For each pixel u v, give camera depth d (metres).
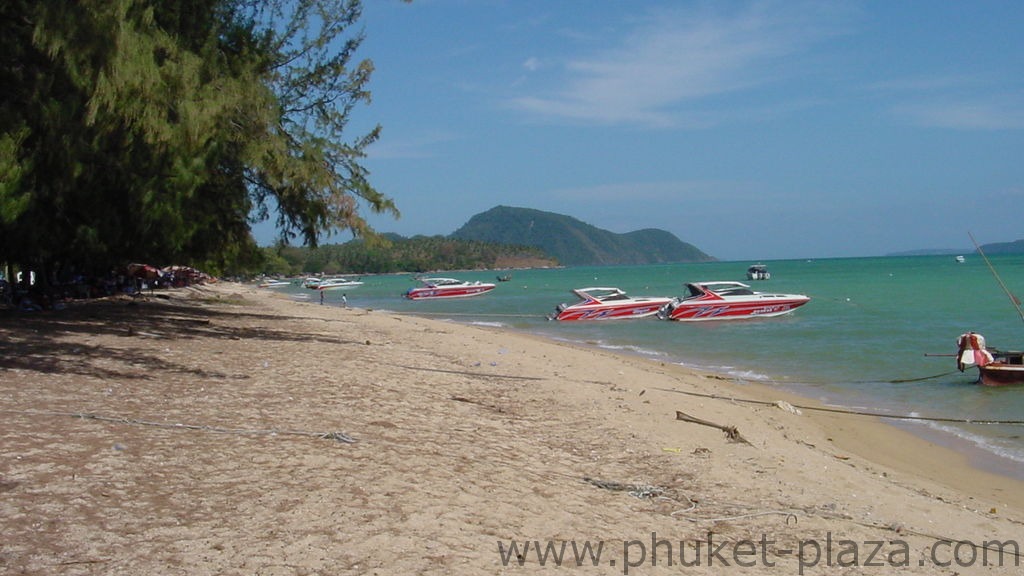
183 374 12.21
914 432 13.49
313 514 5.85
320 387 12.15
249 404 10.03
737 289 40.62
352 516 5.91
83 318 21.81
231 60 17.28
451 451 8.62
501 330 35.88
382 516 6.00
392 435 9.04
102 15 11.32
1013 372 17.91
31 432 7.36
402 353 19.22
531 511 6.71
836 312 39.62
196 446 7.47
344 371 14.36
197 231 25.41
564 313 41.00
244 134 16.59
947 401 16.33
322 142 18.59
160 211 17.66
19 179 12.49
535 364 19.05
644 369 20.11
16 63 12.53
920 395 17.06
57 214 17.95
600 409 12.70
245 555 4.96
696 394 15.77
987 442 12.74
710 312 38.28
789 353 24.52
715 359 23.77
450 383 14.34
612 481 8.24
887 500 8.61
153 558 4.76
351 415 9.98
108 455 6.82
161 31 13.41
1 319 19.44
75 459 6.60
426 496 6.66
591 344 29.25
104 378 11.04
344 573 4.87
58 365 11.89
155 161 15.81
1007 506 9.31
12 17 12.13
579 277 140.62
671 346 27.95
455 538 5.77
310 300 66.25
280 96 19.70
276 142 16.81
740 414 13.80
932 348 24.45
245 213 23.55
